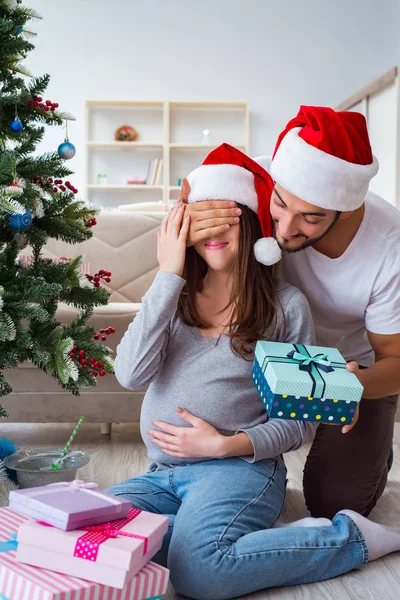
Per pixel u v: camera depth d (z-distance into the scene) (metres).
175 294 1.29
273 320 1.38
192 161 6.54
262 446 1.27
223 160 1.38
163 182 6.38
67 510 1.01
